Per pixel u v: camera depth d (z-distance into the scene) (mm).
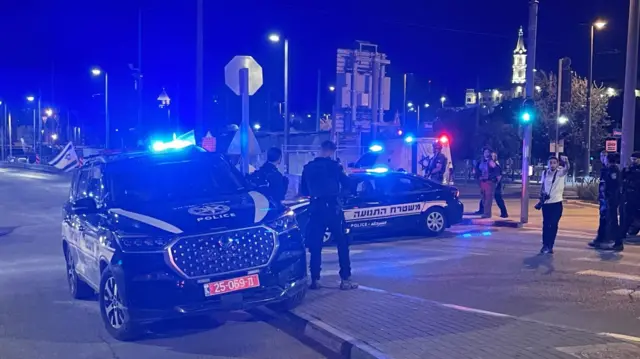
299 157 31469
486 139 50875
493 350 6051
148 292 6777
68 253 9766
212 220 7172
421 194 15203
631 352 5973
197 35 18719
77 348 6934
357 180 14750
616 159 12977
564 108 47531
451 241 14492
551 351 6008
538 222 18609
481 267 11133
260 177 10414
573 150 47188
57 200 27172
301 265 7633
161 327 7723
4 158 72688
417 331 6758
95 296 9516
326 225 8938
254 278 7082
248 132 12430
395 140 27391
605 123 49000
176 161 8930
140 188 8383
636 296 8852
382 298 8391
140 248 6832
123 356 6625
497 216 19906
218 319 8062
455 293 9078
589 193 28688
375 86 31078
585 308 8195
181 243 6863
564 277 10180
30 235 16766
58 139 80250
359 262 11836
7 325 7918
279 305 7863
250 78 12438
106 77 43031
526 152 17312
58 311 8656
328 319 7297
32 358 6598
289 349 6785
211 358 6512
